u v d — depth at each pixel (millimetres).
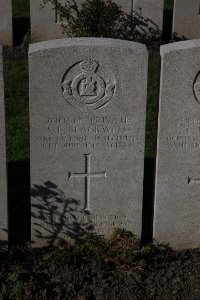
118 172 2318
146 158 2871
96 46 2135
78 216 2371
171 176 2314
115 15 3775
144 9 3965
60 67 2150
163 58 2150
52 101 2191
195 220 2396
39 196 2326
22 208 2590
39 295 2139
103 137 2260
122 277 2227
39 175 2295
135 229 2408
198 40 2197
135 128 2254
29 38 3926
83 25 3760
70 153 2273
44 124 2221
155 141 2301
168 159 2287
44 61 2137
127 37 4020
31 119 2211
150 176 2754
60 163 2285
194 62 2158
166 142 2264
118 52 2146
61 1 3869
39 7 3916
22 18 4457
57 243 2383
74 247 2350
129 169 2314
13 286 2158
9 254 2332
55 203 2342
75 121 2229
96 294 2158
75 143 2260
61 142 2252
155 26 4016
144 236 2455
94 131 2250
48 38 3990
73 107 2209
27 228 2482
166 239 2416
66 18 3854
